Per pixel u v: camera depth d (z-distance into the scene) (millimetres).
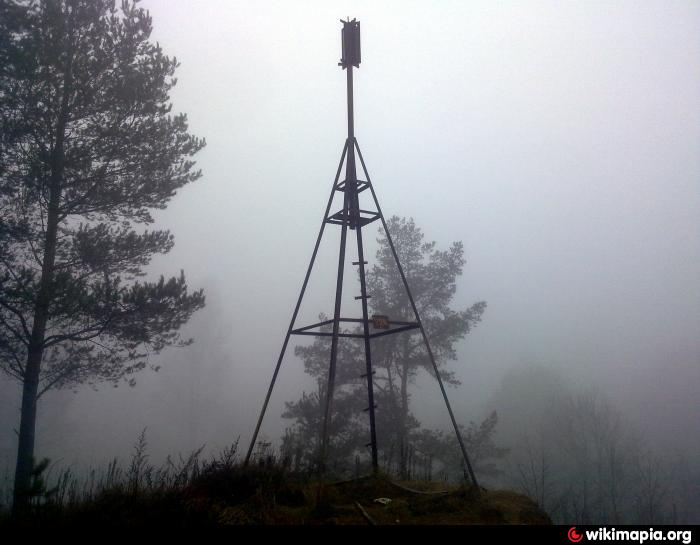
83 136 12938
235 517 5121
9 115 11961
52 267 12398
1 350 11789
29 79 11672
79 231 12461
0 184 11945
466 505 6227
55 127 12594
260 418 7758
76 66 12164
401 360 21625
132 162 13148
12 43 11820
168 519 4715
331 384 7219
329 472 8227
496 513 5984
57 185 12469
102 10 13453
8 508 5383
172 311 12422
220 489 6082
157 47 14055
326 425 6898
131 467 5945
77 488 5656
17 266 11961
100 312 11781
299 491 6324
